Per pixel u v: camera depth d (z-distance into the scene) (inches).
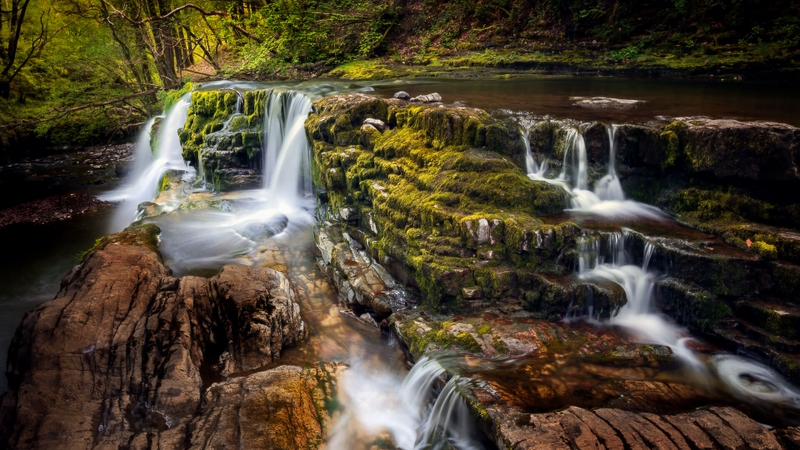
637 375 175.0
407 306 233.3
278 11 606.5
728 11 452.1
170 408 172.2
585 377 173.0
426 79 482.9
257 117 433.1
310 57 609.6
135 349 194.7
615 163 250.4
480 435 158.2
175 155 546.3
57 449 151.7
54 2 743.7
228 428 161.8
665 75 437.4
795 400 162.6
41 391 171.6
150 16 685.9
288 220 354.6
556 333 196.7
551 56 497.7
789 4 428.8
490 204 231.8
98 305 211.9
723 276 191.0
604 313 203.3
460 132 259.0
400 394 196.4
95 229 434.6
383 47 615.2
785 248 188.4
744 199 213.6
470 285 214.7
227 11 673.6
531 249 211.5
